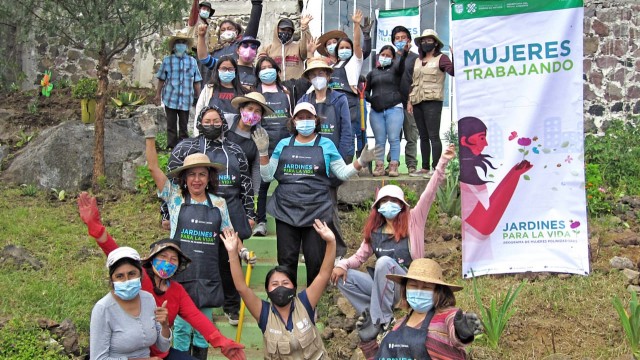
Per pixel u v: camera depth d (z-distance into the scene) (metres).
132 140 11.61
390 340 5.60
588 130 13.63
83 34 10.91
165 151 11.57
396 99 10.23
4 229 9.39
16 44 14.03
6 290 7.79
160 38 13.62
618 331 7.12
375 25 13.31
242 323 7.29
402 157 12.38
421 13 13.32
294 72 10.49
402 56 10.23
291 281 6.05
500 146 8.07
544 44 7.99
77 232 9.49
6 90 14.16
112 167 11.27
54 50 14.52
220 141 7.45
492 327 6.94
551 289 7.73
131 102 13.31
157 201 10.48
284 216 7.48
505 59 8.05
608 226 9.44
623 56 13.60
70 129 11.38
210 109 7.41
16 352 6.65
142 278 6.02
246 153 8.17
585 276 7.95
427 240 9.09
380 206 6.88
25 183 11.02
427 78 10.09
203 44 9.78
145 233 9.54
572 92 7.98
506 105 8.06
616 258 8.34
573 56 7.96
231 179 7.33
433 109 10.10
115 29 10.55
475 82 8.10
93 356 5.71
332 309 7.84
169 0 10.90
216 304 6.67
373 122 10.38
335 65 10.12
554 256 8.02
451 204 9.62
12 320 6.97
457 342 5.41
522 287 7.52
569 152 8.00
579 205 7.99
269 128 8.87
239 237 7.36
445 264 8.47
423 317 5.64
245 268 8.38
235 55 10.17
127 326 5.75
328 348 7.27
